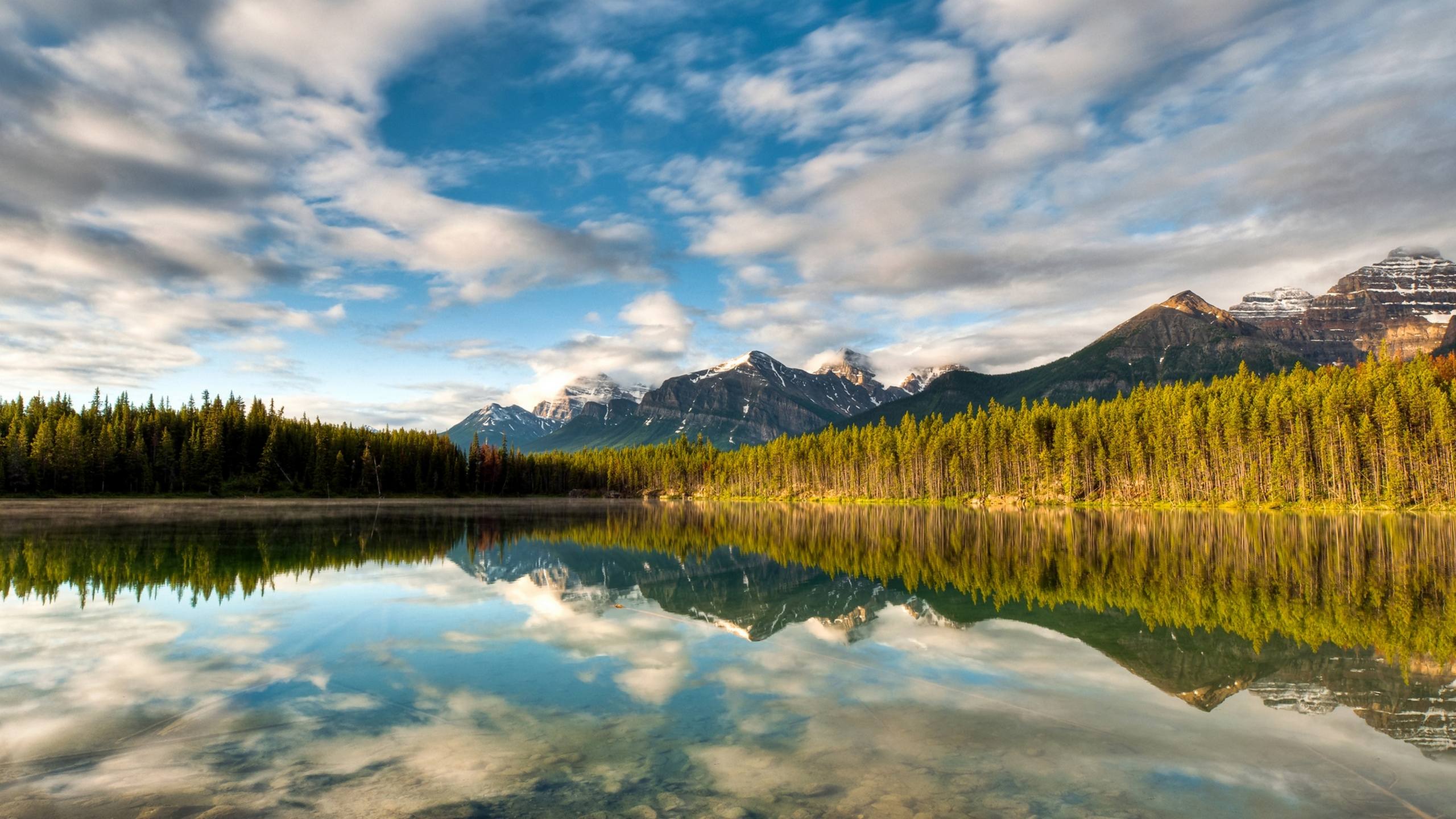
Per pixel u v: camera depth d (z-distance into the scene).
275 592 25.11
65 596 23.66
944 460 143.62
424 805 8.54
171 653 16.06
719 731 11.26
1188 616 22.12
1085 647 17.69
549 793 8.90
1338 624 20.67
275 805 8.51
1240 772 9.79
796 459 179.75
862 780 9.39
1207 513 92.75
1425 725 11.83
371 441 134.88
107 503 92.50
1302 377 121.06
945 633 19.36
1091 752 10.51
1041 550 45.16
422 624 19.64
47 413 109.31
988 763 10.04
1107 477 120.50
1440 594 26.48
